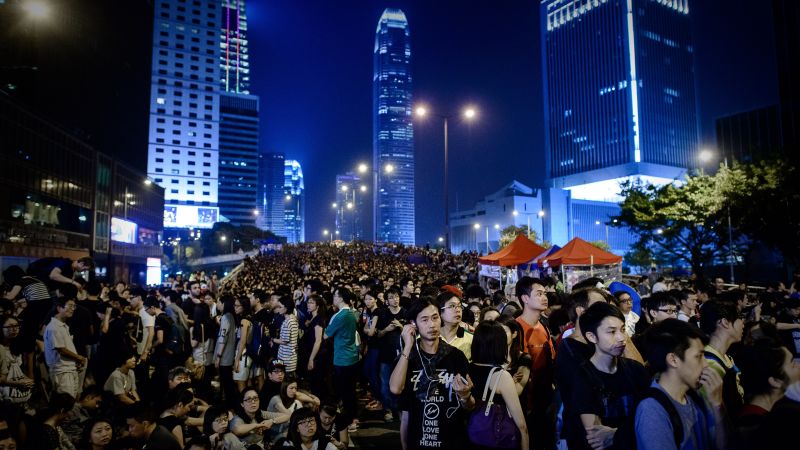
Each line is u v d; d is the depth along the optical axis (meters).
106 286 15.66
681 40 151.88
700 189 33.78
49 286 9.60
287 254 58.34
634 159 139.00
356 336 8.38
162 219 76.62
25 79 47.91
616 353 3.74
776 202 30.08
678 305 7.04
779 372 3.32
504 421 4.12
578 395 3.74
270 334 10.15
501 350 4.30
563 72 159.75
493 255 21.20
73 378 7.80
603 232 138.12
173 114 144.50
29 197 39.38
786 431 2.74
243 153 174.25
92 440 5.77
